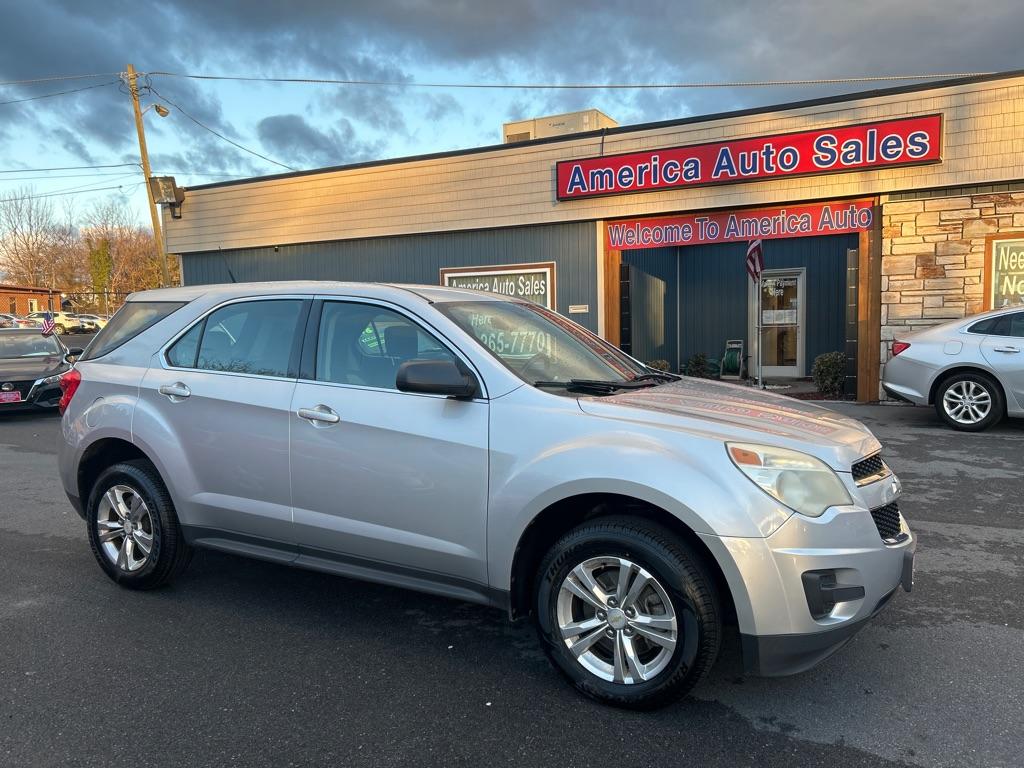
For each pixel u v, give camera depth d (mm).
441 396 3486
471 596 3449
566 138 13680
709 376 16484
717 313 17016
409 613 4168
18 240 63125
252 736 2922
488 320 3900
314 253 16875
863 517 2963
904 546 3139
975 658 3506
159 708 3135
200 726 2994
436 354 3627
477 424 3367
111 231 63625
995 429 9297
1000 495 6281
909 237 11453
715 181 12430
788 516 2859
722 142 12305
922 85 11000
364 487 3621
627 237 13555
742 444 2975
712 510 2857
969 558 4840
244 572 4840
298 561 3920
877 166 11312
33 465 8414
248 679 3391
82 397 4598
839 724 2973
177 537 4320
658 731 2938
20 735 2938
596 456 3066
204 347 4309
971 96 10742
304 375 3908
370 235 15898
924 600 4191
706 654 2918
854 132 11391
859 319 11969
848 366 12172
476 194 14664
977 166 10797
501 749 2826
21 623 4027
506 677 3406
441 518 3438
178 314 4473
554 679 3385
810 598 2846
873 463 3238
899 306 11594
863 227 11789
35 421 12078
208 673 3449
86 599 4375
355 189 15984
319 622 4039
